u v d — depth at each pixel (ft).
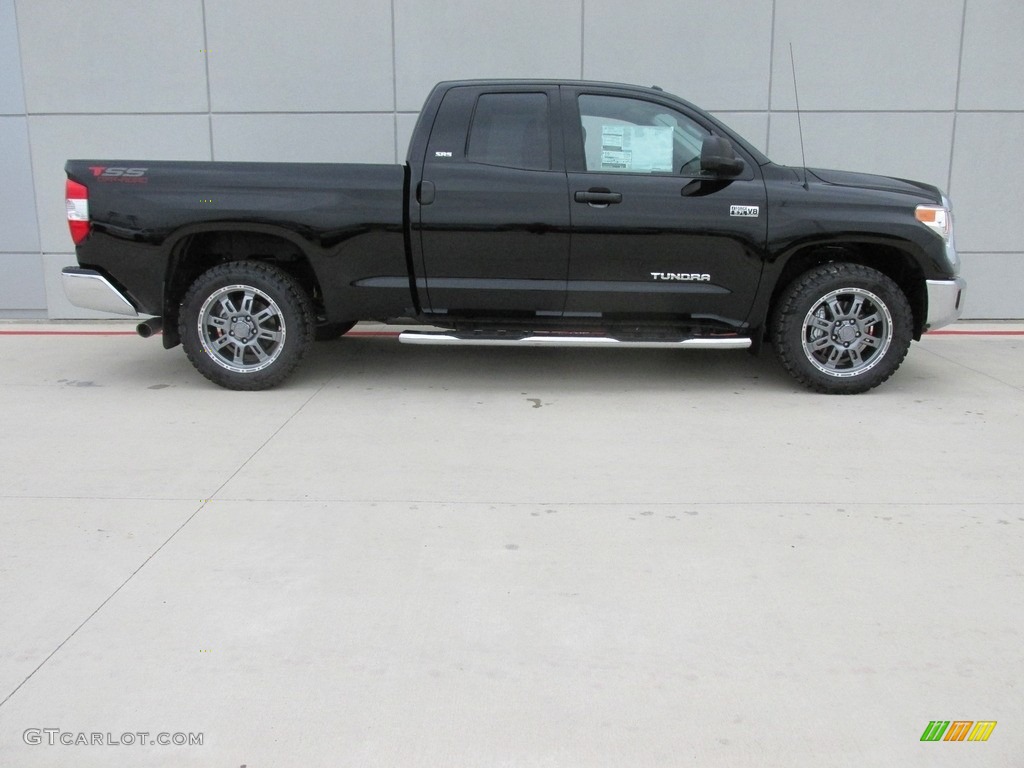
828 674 8.28
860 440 15.26
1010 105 24.53
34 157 25.35
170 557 10.61
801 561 10.58
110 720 7.56
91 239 17.31
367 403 17.67
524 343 17.38
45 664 8.35
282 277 17.71
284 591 9.78
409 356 22.31
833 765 7.07
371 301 17.79
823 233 17.03
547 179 17.15
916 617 9.30
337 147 25.11
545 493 12.76
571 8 24.11
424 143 17.37
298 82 24.71
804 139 24.80
